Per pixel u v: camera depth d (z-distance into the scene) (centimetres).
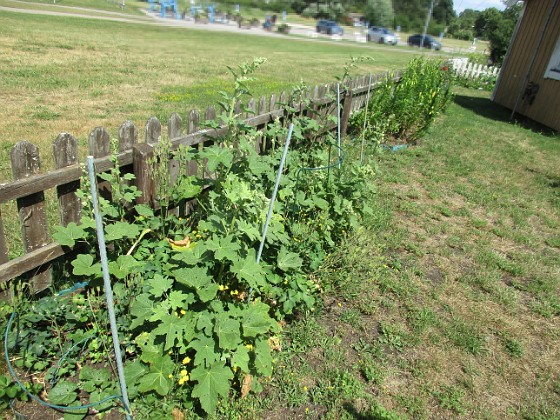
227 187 294
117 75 1080
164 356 234
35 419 223
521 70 1238
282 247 300
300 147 546
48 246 275
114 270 262
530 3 1236
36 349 245
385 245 424
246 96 979
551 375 297
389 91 784
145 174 328
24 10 2733
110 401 226
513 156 790
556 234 505
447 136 887
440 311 348
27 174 256
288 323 310
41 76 956
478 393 277
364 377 277
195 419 232
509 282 400
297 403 251
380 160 674
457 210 539
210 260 265
